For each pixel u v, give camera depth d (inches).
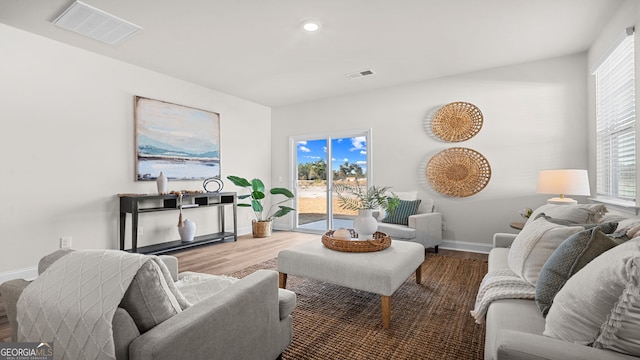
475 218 163.0
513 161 153.6
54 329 35.4
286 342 60.4
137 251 143.0
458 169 165.6
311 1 97.3
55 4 99.0
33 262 119.5
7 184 113.3
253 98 213.2
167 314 39.1
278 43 127.0
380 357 67.3
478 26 113.3
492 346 44.4
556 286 48.3
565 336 36.7
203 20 108.7
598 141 126.0
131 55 140.0
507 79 154.5
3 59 112.0
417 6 100.0
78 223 132.5
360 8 101.2
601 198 120.8
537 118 148.1
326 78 171.6
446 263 139.3
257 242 187.5
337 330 78.7
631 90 98.3
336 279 86.0
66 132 128.7
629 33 91.1
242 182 195.3
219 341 42.2
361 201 125.2
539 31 117.6
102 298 34.2
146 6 99.6
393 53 137.5
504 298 57.7
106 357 32.0
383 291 79.0
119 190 146.6
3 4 98.4
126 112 149.2
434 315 86.9
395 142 186.7
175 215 171.6
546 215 85.2
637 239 39.4
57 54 125.8
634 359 30.2
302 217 228.2
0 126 111.6
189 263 139.9
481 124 160.4
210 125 189.3
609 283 32.4
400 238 147.2
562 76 142.6
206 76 167.9
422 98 177.3
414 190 180.5
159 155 162.1
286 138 232.4
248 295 48.4
